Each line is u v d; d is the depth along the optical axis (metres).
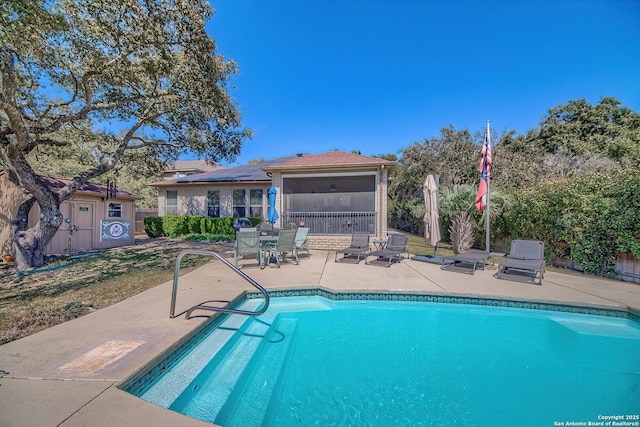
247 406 2.98
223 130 11.99
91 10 6.25
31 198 8.61
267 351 4.00
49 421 1.89
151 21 6.59
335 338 4.52
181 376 2.96
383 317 5.16
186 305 4.48
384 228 11.50
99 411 2.00
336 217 12.72
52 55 7.13
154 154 12.92
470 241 10.11
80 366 2.62
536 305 5.13
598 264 6.90
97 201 12.41
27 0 5.12
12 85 6.45
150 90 9.52
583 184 7.46
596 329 4.45
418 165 22.61
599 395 3.18
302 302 5.72
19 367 2.60
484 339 4.48
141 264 8.45
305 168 11.52
